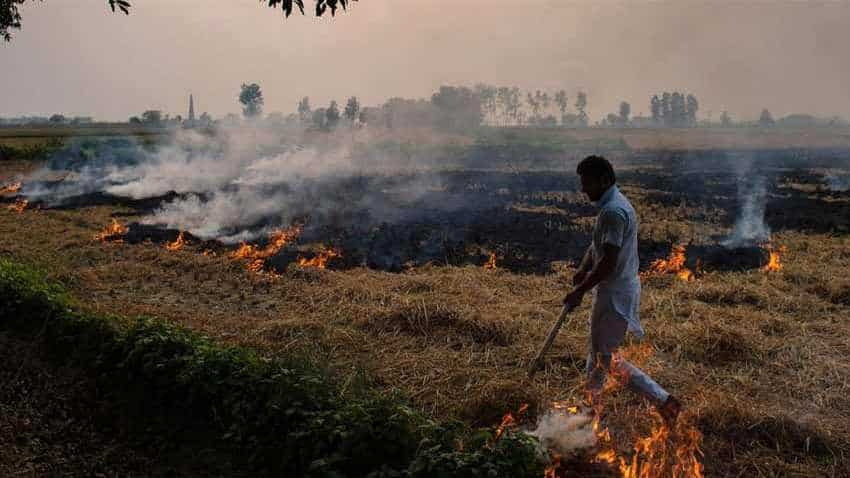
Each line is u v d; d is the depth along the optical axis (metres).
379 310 7.48
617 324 4.71
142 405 5.25
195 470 4.43
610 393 5.41
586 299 8.24
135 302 8.28
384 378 5.82
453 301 8.02
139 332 5.77
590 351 4.94
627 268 4.66
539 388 5.47
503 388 5.14
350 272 10.07
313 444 4.23
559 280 9.38
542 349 5.13
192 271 9.98
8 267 8.02
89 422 5.09
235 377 4.99
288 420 4.49
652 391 4.62
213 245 12.17
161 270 10.05
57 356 6.14
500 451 3.94
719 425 4.87
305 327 7.06
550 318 7.43
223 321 7.37
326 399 4.62
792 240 12.71
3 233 13.46
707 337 6.48
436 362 6.15
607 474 4.29
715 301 8.24
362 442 4.14
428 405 5.34
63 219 15.77
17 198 20.44
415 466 3.83
